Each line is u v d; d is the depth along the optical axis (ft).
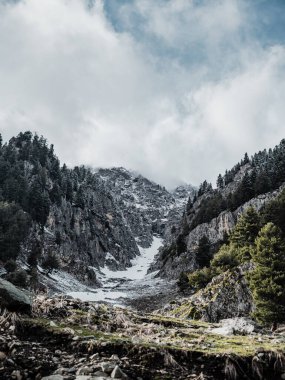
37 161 627.87
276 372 32.78
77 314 42.80
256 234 242.37
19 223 388.16
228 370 31.32
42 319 37.14
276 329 116.67
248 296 152.15
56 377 25.08
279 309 116.57
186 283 298.56
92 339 32.68
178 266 462.19
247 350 35.42
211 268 233.55
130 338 35.53
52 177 646.33
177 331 44.45
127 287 465.06
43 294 51.06
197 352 32.63
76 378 25.26
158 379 28.45
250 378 31.73
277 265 127.75
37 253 398.21
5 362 26.50
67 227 587.27
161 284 435.94
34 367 26.86
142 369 29.07
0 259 339.57
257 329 65.87
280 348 35.32
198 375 30.01
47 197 508.94
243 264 168.96
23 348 29.37
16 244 359.05
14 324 32.71
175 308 172.35
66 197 652.48
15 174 515.50
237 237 246.06
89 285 474.90
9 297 35.68
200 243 353.31
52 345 31.35
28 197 488.85
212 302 152.66
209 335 46.19
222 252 223.92
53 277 404.98
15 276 253.24
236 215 453.99
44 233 485.15
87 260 600.39
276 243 132.77
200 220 532.73
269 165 547.49
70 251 527.81
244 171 631.97
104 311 49.75
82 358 29.43
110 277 598.75
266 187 451.12
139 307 295.28
